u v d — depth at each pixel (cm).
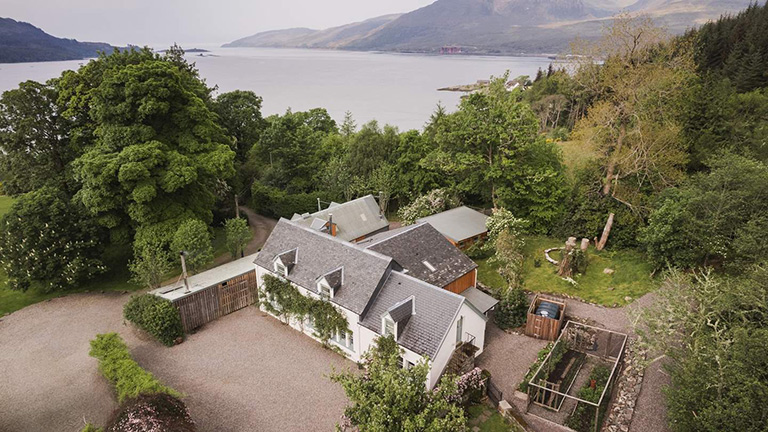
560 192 4594
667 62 4138
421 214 5066
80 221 3897
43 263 3719
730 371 1755
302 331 3312
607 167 4294
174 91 4269
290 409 2536
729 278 2539
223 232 5416
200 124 4488
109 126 4003
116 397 2636
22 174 4250
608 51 4184
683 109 4512
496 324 3300
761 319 2080
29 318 3528
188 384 2741
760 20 6869
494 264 4169
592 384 2534
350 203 4891
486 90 5566
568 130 8825
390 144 6378
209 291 3431
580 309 3328
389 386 1748
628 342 2880
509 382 2658
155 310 3098
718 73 6262
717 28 7412
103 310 3650
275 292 3384
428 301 2702
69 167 4331
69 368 2914
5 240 3697
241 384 2745
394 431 1703
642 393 2412
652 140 3997
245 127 6431
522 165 4666
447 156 4878
